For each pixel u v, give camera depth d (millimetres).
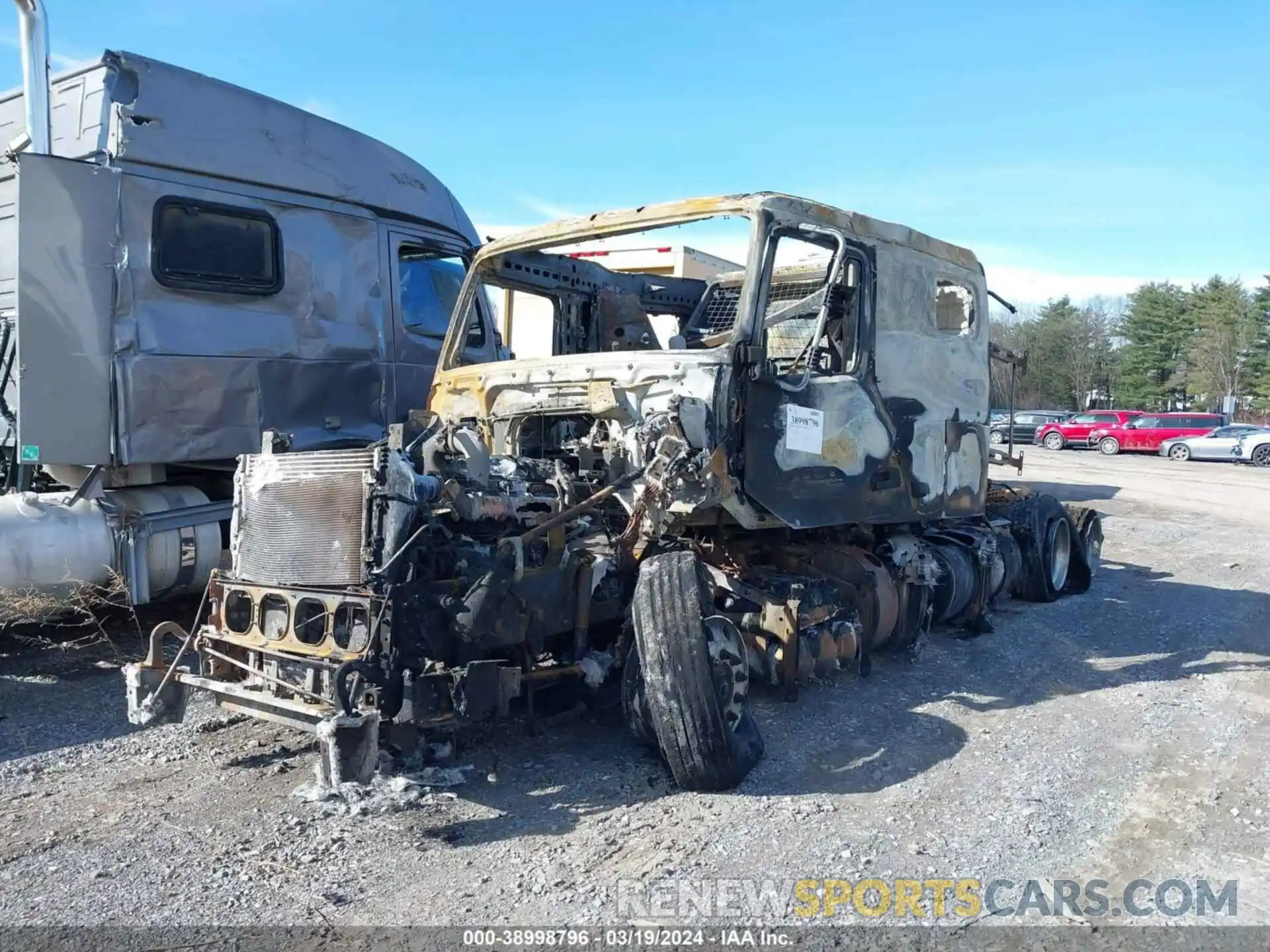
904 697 5383
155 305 6141
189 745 4484
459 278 8250
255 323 6621
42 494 5848
